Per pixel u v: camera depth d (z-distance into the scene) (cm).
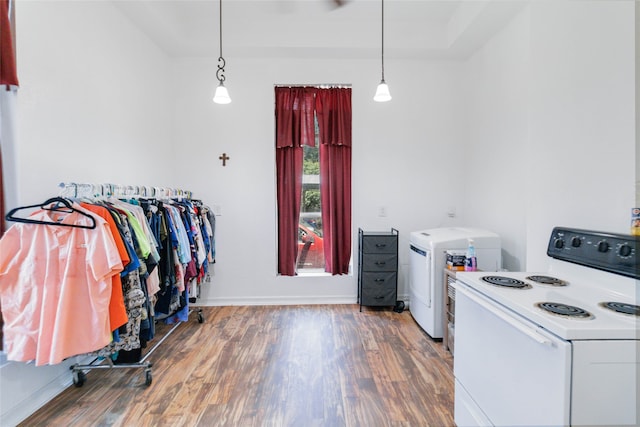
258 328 291
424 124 357
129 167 272
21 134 174
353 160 356
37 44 183
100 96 236
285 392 196
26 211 177
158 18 274
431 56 345
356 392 196
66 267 158
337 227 361
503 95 285
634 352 97
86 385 202
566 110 169
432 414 176
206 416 175
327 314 326
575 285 147
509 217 277
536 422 107
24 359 156
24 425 167
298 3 295
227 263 356
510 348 120
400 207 359
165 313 239
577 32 162
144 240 192
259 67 350
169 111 343
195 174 352
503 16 267
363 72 352
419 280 290
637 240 124
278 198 363
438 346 256
